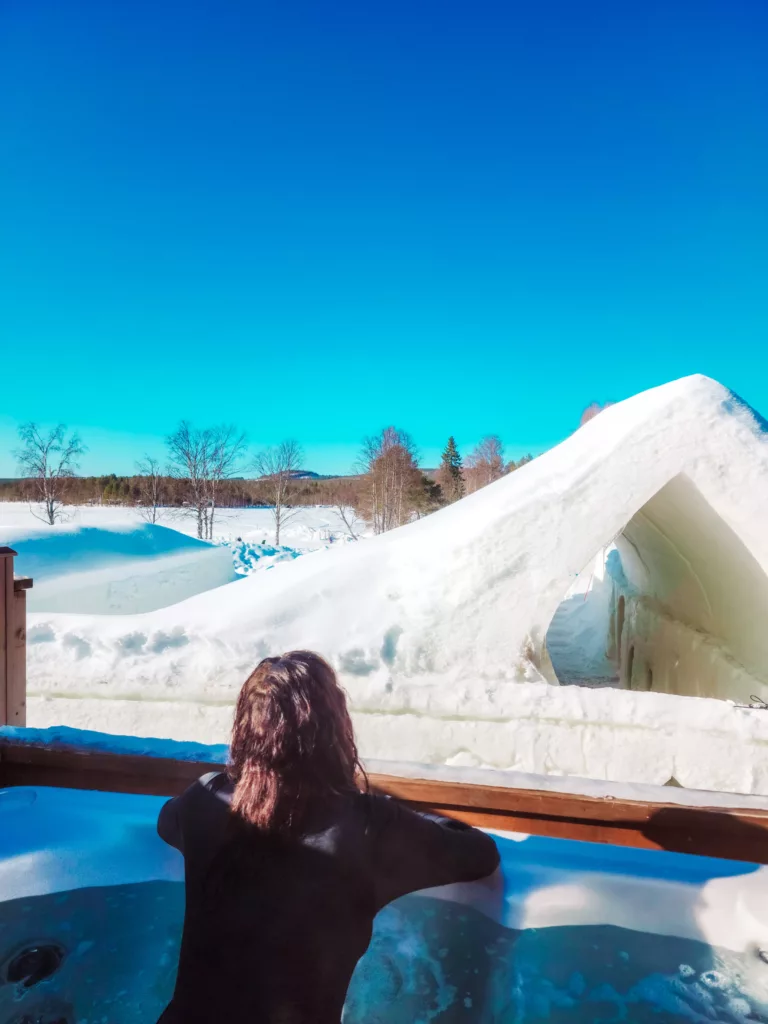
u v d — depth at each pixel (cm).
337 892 151
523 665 468
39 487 3488
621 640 934
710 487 468
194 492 3444
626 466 488
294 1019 142
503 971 201
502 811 240
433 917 214
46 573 910
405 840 166
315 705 157
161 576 1067
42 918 217
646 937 204
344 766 162
